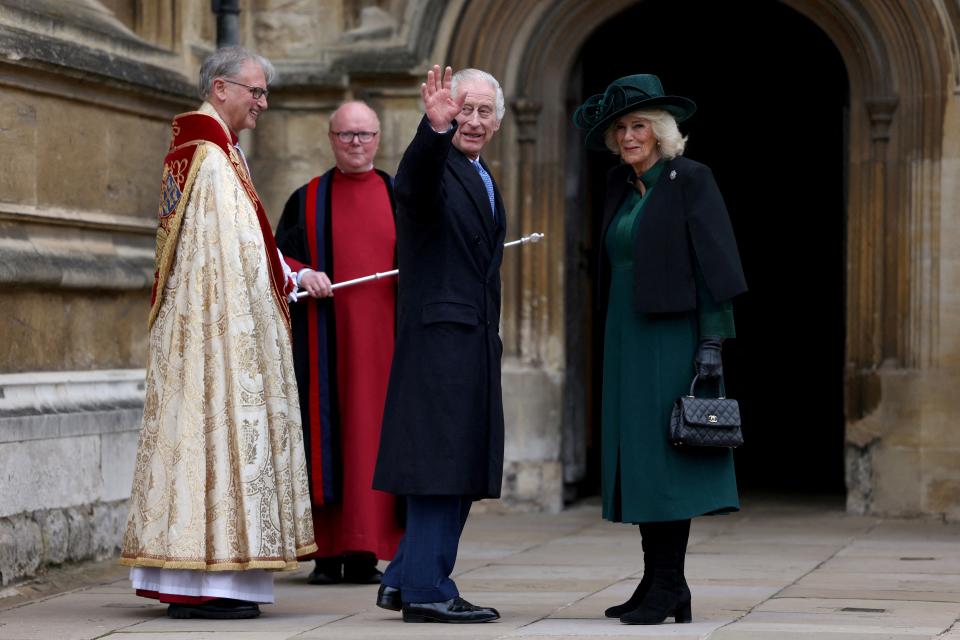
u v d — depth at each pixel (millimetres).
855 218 14312
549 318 14891
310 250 10633
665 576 8070
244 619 8539
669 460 7930
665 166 8125
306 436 10281
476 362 8148
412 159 7891
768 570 10734
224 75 8922
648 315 8039
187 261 8719
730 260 7879
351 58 14211
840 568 10844
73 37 11328
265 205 14406
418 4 14258
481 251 8250
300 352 10398
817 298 20766
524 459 14734
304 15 14289
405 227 8234
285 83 14203
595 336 17266
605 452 8203
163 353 8734
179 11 12859
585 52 18984
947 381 13805
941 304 13852
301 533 8836
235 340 8633
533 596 9469
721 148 20891
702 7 19812
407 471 8047
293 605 9219
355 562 10406
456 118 8125
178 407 8641
